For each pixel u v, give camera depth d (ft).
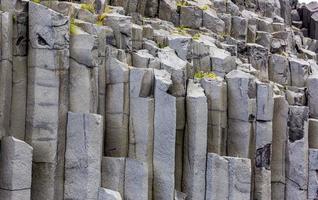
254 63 137.59
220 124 109.40
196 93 104.78
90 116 89.25
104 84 99.40
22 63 89.30
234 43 137.80
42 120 88.63
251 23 151.74
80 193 89.30
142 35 115.34
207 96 108.88
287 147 120.47
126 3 129.39
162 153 99.04
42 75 88.89
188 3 143.54
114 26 108.06
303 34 198.70
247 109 111.24
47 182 88.17
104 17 108.68
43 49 88.84
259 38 150.61
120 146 99.09
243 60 135.33
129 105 100.07
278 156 120.98
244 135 111.55
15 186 81.41
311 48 181.88
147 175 94.68
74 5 106.11
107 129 99.81
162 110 98.99
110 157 95.20
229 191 104.37
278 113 120.98
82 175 89.25
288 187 120.47
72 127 89.97
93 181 89.35
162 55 111.65
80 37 91.81
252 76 113.80
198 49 118.32
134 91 99.60
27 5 89.81
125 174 94.68
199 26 139.85
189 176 103.35
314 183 120.67
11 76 87.56
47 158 88.43
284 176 120.67
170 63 107.96
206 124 104.12
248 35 150.41
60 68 89.25
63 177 90.02
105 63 100.22
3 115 83.87
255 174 113.91
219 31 141.28
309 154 121.08
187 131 104.01
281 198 120.78
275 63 140.26
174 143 98.63
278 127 120.98
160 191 99.19
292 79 140.77
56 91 88.69
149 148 99.19
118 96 99.35
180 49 116.88
